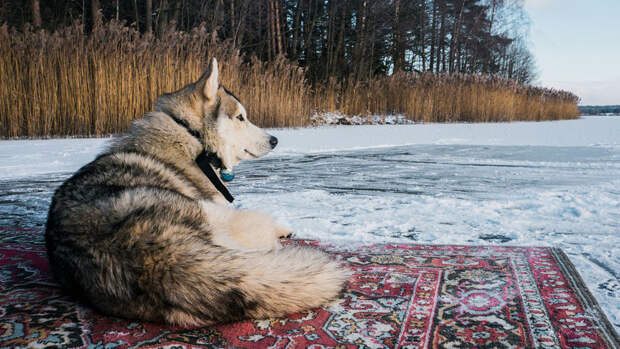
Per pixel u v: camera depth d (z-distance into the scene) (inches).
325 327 74.1
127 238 72.7
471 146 449.7
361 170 287.9
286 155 382.6
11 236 134.3
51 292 90.7
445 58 1443.2
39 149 342.3
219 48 547.5
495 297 85.7
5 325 75.4
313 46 1134.4
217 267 70.4
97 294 74.2
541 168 288.4
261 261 73.7
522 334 70.4
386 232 138.3
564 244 123.0
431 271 102.1
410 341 68.8
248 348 67.1
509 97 989.8
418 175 264.4
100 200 80.8
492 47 1535.4
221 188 118.1
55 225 81.6
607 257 110.2
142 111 464.8
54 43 432.5
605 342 67.3
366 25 1092.5
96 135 436.1
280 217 156.3
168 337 70.9
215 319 70.2
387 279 97.2
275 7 983.6
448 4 1387.8
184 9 890.7
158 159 106.8
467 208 171.0
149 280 70.3
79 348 67.5
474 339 69.1
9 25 745.0
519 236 132.0
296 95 680.4
